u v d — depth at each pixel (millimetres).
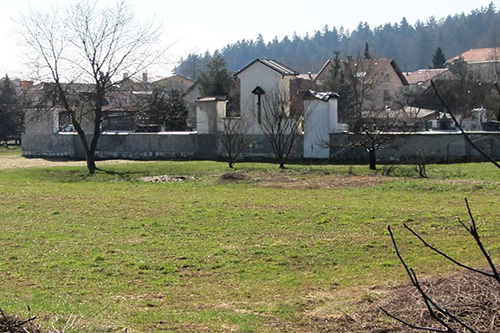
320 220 16516
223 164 35719
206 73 76000
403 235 14453
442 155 34156
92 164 35469
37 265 12188
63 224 16766
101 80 36406
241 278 11133
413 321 7535
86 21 38625
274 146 37062
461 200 19922
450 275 9562
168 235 15047
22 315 8023
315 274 11297
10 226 16547
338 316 8336
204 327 8102
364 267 11664
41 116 42188
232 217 17359
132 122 48406
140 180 29109
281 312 8875
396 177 27156
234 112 55281
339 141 36312
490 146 33969
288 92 40594
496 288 7789
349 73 66750
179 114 50531
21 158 45500
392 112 50188
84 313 8727
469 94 50312
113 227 16219
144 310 9102
